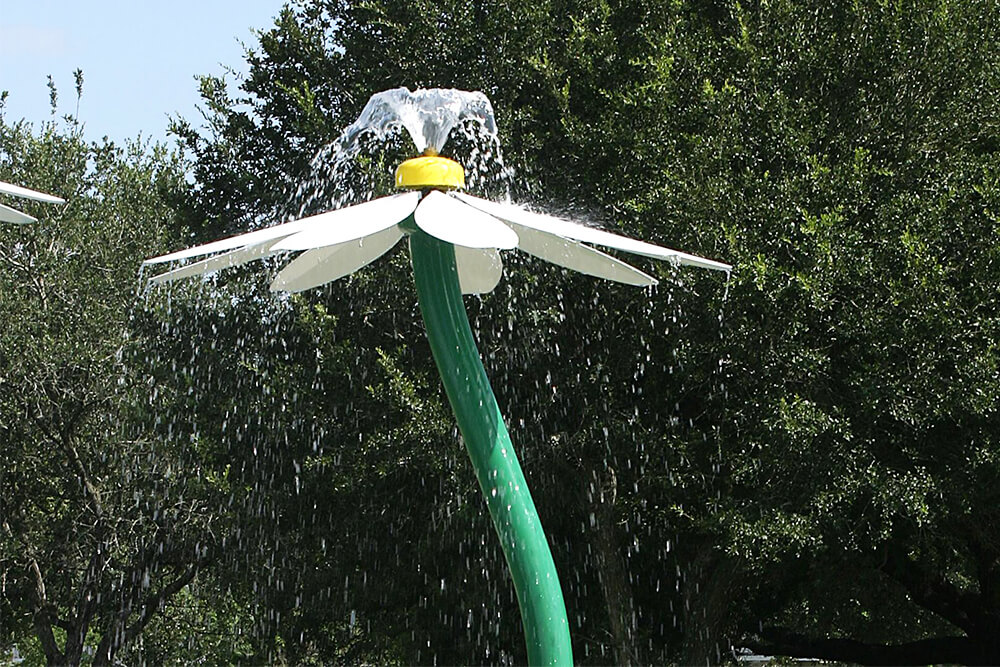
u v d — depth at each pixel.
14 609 31.80
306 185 20.41
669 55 17.72
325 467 18.70
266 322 20.17
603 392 17.39
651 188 16.88
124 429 28.22
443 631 19.53
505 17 18.50
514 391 18.11
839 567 19.53
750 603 22.12
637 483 17.36
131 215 31.73
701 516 16.81
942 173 17.02
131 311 22.75
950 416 15.75
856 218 16.64
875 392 15.57
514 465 6.59
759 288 15.53
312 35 21.14
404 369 18.20
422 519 18.86
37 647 40.16
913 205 16.50
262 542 20.55
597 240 6.37
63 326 29.92
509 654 19.25
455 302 6.72
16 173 31.45
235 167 22.09
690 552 18.88
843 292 16.38
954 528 18.62
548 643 6.39
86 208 31.95
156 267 22.08
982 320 15.72
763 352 16.03
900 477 15.64
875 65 17.52
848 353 16.55
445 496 17.94
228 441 20.12
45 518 31.23
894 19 17.31
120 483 28.91
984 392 15.30
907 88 17.42
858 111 17.41
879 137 17.31
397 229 7.05
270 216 21.50
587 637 19.11
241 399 19.81
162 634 32.12
